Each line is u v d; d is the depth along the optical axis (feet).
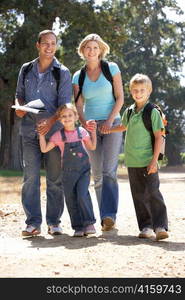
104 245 25.82
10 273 20.01
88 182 29.55
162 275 19.93
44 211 42.16
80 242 27.12
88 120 32.07
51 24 142.10
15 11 145.79
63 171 29.45
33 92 30.35
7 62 139.13
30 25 134.21
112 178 31.37
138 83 28.25
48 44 29.86
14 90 138.51
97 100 31.73
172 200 50.85
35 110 27.86
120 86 31.71
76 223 29.35
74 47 147.43
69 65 149.18
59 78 30.09
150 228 28.45
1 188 67.92
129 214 38.75
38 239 28.55
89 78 31.73
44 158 30.35
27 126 30.14
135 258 22.65
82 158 29.40
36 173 29.99
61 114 29.19
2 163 159.22
